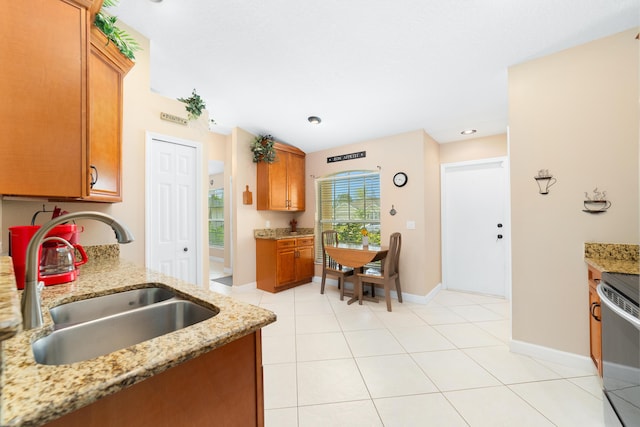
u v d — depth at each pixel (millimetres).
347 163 4246
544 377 1807
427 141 3658
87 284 1292
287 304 3381
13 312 416
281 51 2020
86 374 547
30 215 1576
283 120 3396
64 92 1086
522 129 2084
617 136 1774
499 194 3682
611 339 1300
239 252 3955
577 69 1890
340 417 1475
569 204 1916
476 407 1547
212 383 758
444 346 2264
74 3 1118
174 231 2414
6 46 965
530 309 2070
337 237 4152
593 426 1398
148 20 1737
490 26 1711
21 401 460
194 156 2586
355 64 2160
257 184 4207
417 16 1641
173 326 1090
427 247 3543
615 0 1487
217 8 1631
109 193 1575
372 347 2256
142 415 623
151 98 2238
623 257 1732
